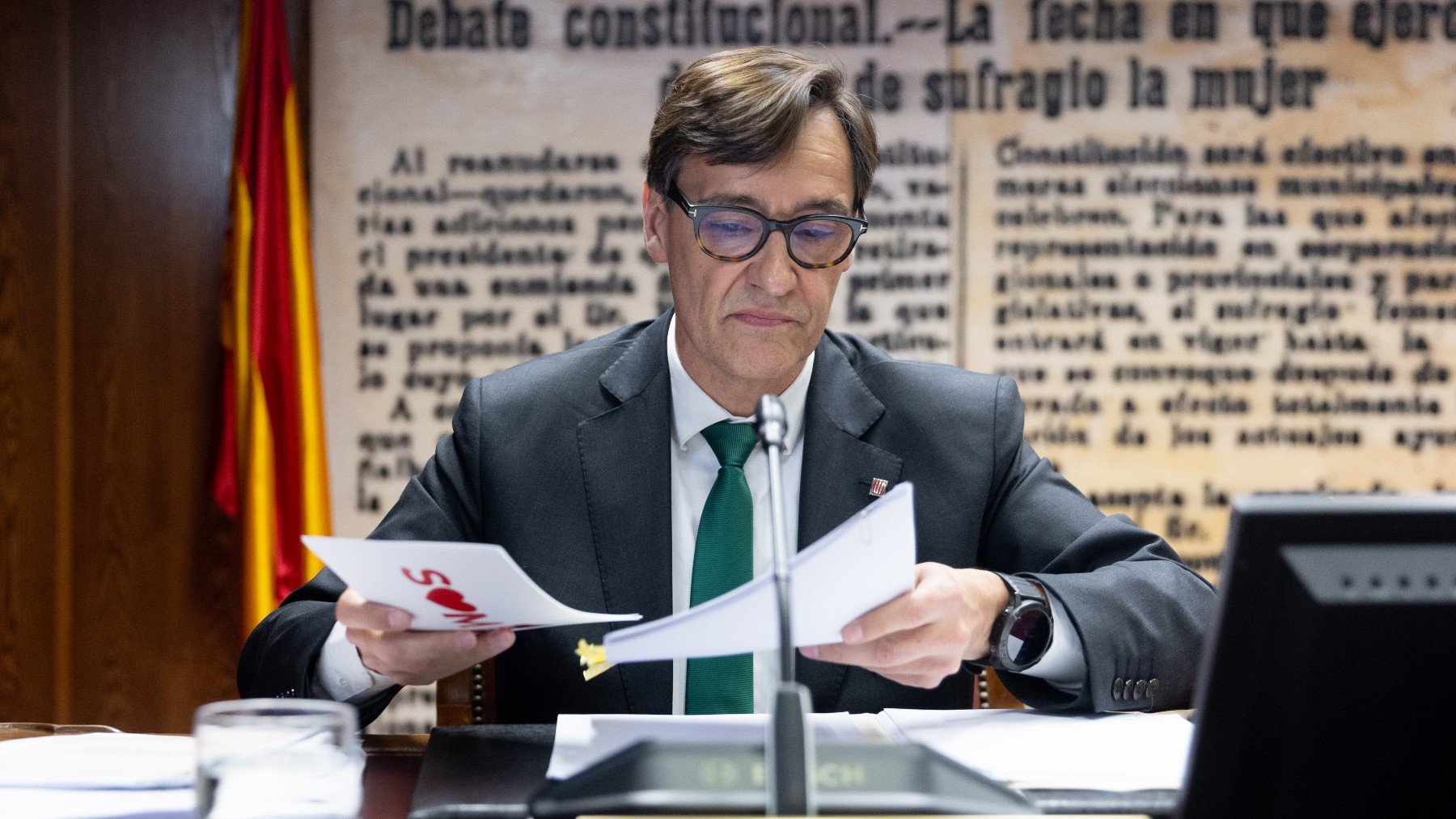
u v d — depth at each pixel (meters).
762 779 0.89
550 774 1.03
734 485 1.61
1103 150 3.51
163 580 3.46
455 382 3.52
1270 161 3.51
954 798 0.89
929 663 1.23
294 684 1.42
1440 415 3.51
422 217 3.52
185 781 1.10
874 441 1.71
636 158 3.53
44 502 3.45
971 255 3.52
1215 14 3.50
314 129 3.50
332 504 3.51
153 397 3.46
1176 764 1.12
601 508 1.64
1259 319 3.52
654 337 1.75
